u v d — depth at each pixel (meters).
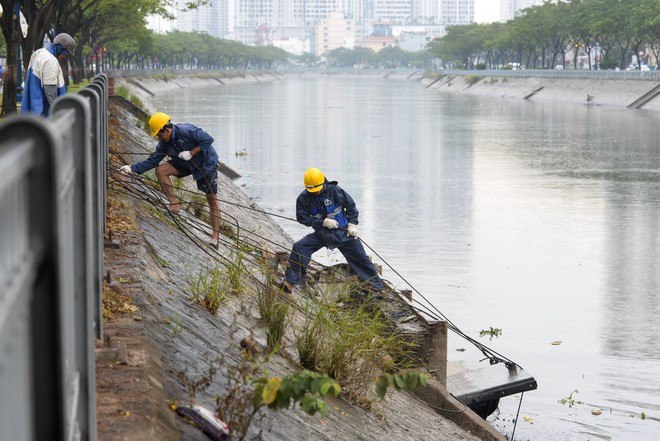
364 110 104.56
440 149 58.06
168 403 6.05
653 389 14.58
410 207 34.28
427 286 21.61
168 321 8.09
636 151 56.28
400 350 11.40
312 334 9.57
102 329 6.75
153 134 13.10
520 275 22.91
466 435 10.71
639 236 28.50
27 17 31.17
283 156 52.56
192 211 16.64
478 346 13.58
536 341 17.16
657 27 111.06
